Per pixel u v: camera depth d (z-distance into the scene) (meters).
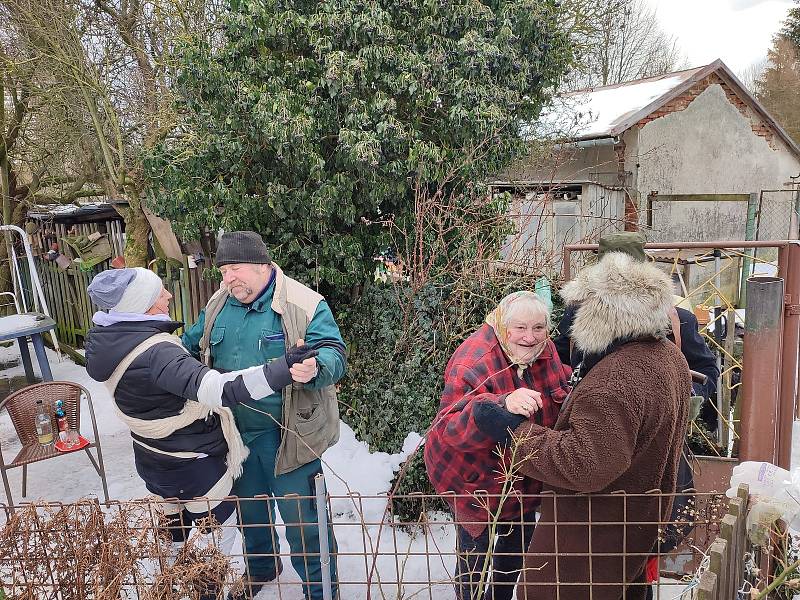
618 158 9.80
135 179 6.56
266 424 2.64
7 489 3.53
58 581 2.02
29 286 8.52
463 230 4.76
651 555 1.99
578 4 7.17
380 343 4.68
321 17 4.55
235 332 2.65
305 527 2.68
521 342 2.26
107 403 5.85
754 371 2.78
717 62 9.91
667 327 1.89
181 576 2.00
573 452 1.77
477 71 4.82
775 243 2.97
